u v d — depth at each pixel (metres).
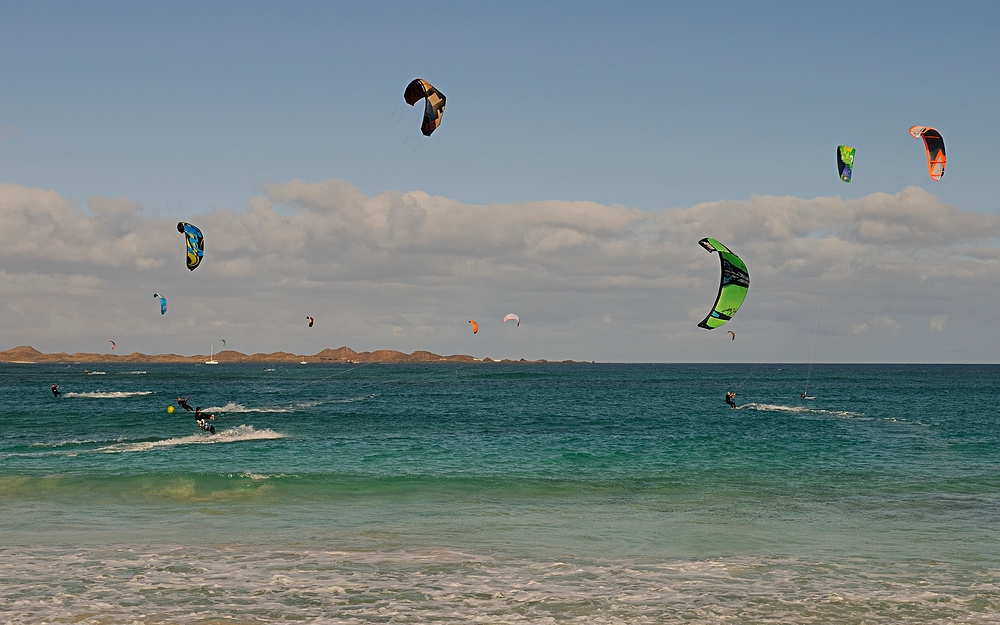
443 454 27.80
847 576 12.54
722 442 31.86
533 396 77.88
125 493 19.45
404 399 70.75
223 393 81.00
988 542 14.88
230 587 11.66
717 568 12.98
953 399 73.00
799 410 55.06
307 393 82.50
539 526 16.11
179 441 32.06
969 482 21.67
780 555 13.88
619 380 142.75
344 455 27.42
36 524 15.99
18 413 48.75
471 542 14.67
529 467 24.47
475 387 103.62
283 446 30.17
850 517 17.11
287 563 13.02
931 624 10.46
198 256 26.48
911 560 13.55
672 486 21.03
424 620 10.43
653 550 14.20
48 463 25.12
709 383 126.25
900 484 21.41
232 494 19.44
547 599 11.31
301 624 10.23
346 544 14.42
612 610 10.89
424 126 21.17
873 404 63.88
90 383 106.94
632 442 31.91
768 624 10.42
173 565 12.81
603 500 19.03
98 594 11.28
